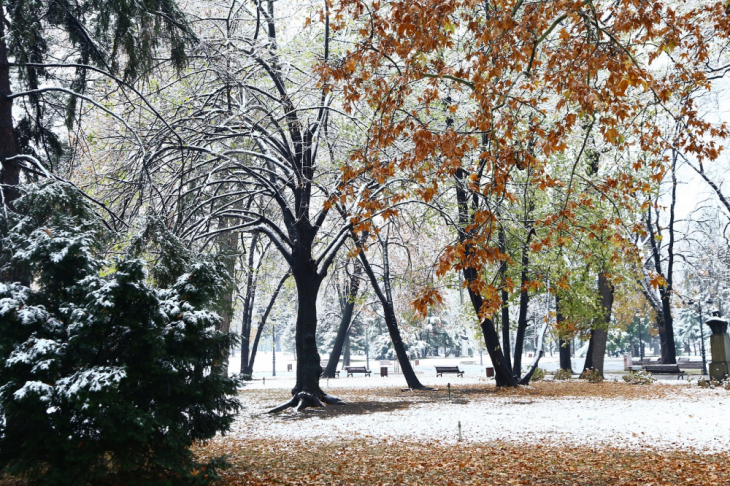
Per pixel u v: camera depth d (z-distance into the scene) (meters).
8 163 11.40
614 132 8.98
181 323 8.98
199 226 17.05
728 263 37.38
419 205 23.45
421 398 23.30
